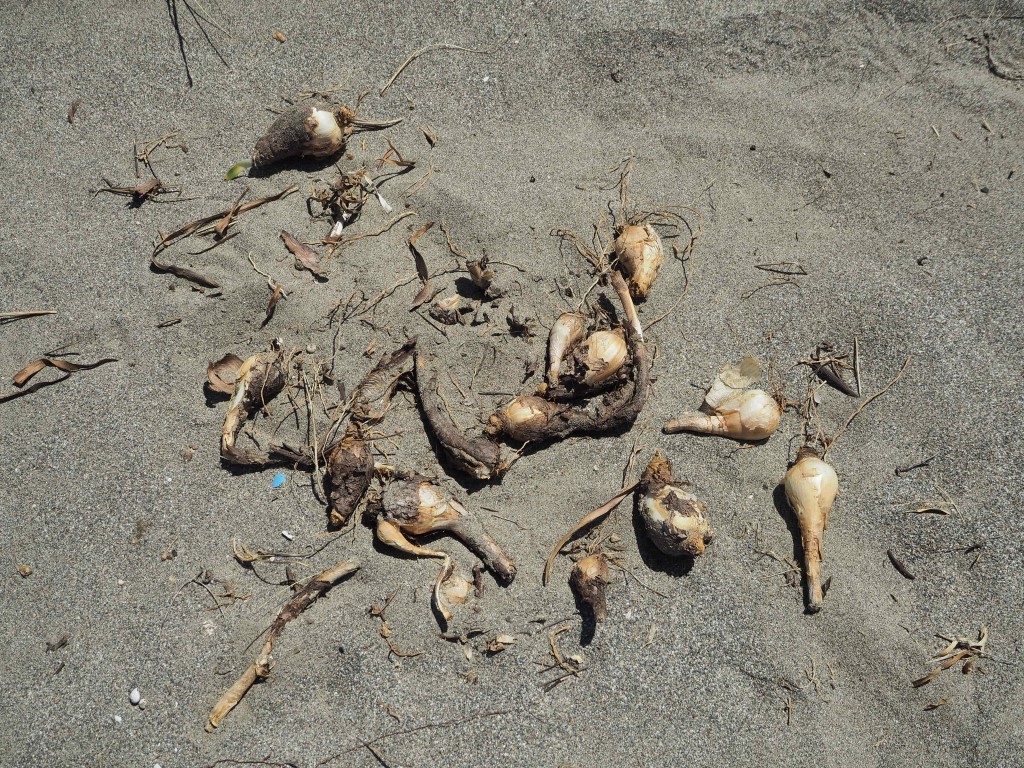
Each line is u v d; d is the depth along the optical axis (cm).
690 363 88
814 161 97
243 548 81
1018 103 101
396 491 80
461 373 86
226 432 83
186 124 97
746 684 79
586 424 83
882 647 80
